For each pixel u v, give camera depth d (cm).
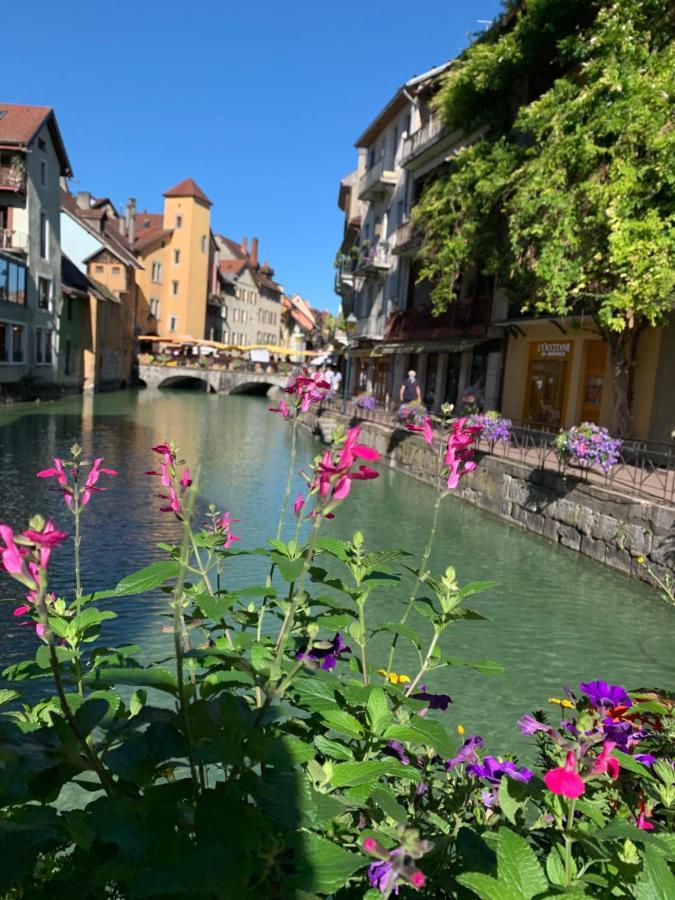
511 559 980
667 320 1208
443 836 185
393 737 168
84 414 2956
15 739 145
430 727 176
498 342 2025
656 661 636
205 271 6994
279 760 143
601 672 607
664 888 122
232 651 188
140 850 122
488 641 666
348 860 119
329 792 153
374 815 174
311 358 7125
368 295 3450
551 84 1791
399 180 2917
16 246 3100
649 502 888
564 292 1235
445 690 554
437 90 2556
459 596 225
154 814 129
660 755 227
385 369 3122
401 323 2709
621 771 213
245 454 2084
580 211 1219
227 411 4056
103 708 152
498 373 2022
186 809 135
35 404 3155
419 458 1738
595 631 706
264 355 7394
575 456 1061
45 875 160
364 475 150
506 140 1753
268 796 128
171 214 6775
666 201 1141
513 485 1252
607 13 1263
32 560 127
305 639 226
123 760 138
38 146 3234
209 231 7000
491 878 126
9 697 221
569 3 1533
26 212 3122
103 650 228
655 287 1104
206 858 111
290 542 252
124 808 131
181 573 141
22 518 1038
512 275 1477
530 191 1302
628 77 1169
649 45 1238
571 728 210
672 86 1149
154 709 157
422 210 1916
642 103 1151
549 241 1252
